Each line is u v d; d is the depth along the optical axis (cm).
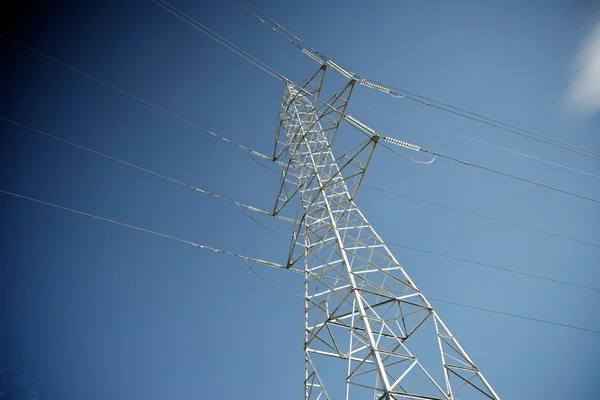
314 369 1384
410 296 1436
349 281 1380
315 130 2223
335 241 1608
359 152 1894
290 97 2523
